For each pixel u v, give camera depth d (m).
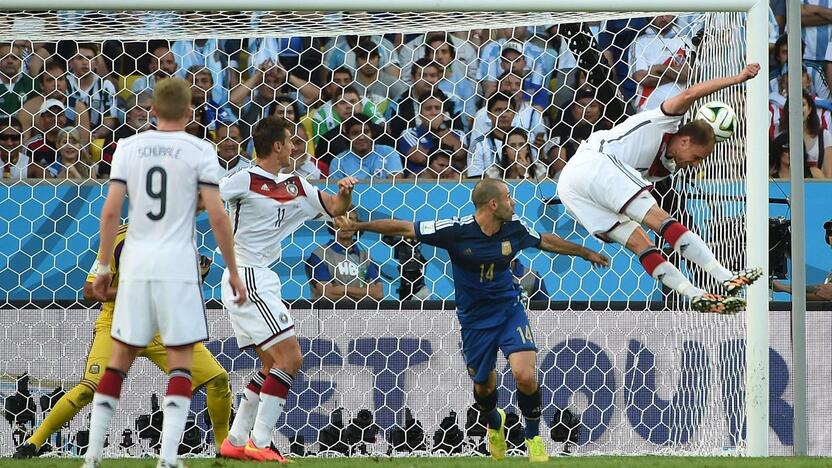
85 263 29.94
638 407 28.09
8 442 27.34
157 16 27.38
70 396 23.61
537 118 35.69
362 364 28.06
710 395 26.83
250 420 22.95
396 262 30.42
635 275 30.23
